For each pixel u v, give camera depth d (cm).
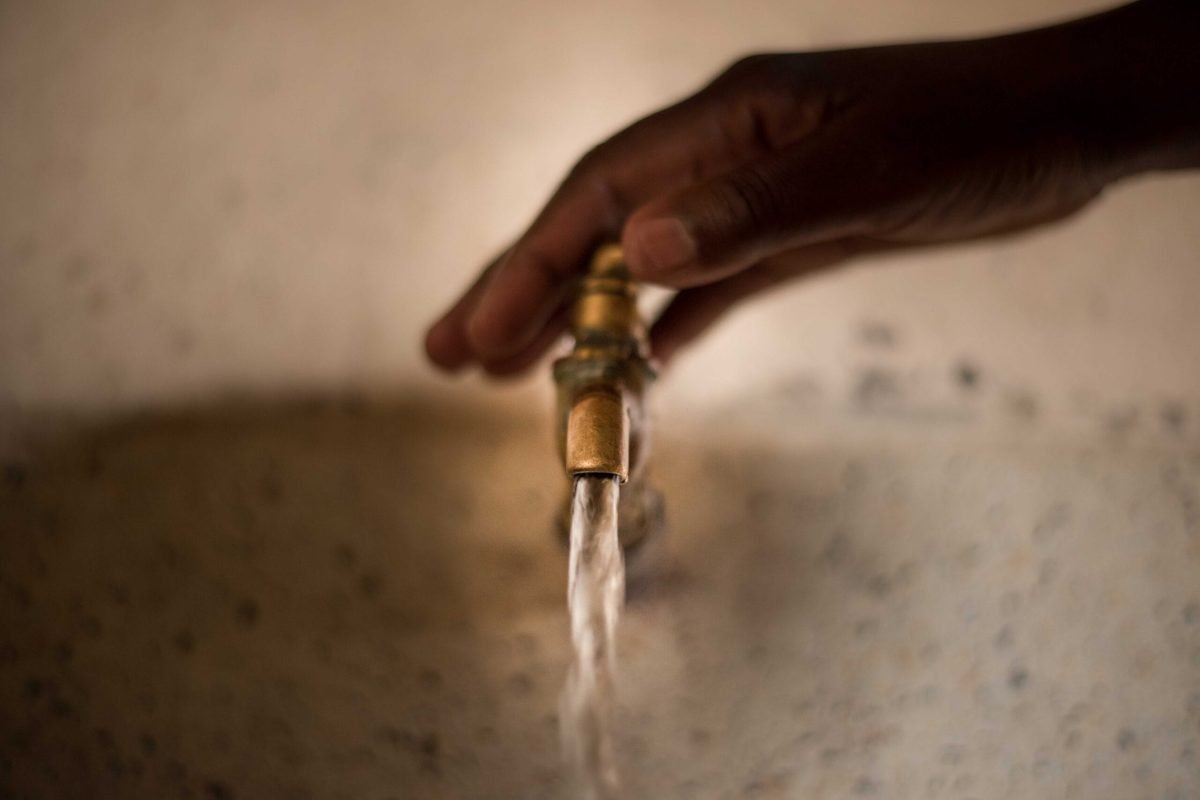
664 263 46
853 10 63
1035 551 59
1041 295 63
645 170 52
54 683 54
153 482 57
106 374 58
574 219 53
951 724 56
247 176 60
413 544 57
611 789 54
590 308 49
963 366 62
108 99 60
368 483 58
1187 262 64
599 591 43
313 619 56
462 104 61
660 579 57
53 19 60
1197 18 48
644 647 56
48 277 59
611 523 43
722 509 58
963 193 49
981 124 48
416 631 56
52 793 53
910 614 58
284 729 54
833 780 55
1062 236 63
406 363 59
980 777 55
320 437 58
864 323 61
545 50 62
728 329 60
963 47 49
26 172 59
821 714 56
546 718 55
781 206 45
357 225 60
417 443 58
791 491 59
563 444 48
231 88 60
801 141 46
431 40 61
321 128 60
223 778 54
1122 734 56
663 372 59
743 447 59
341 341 59
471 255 60
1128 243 64
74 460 57
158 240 59
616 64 62
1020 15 64
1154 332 63
